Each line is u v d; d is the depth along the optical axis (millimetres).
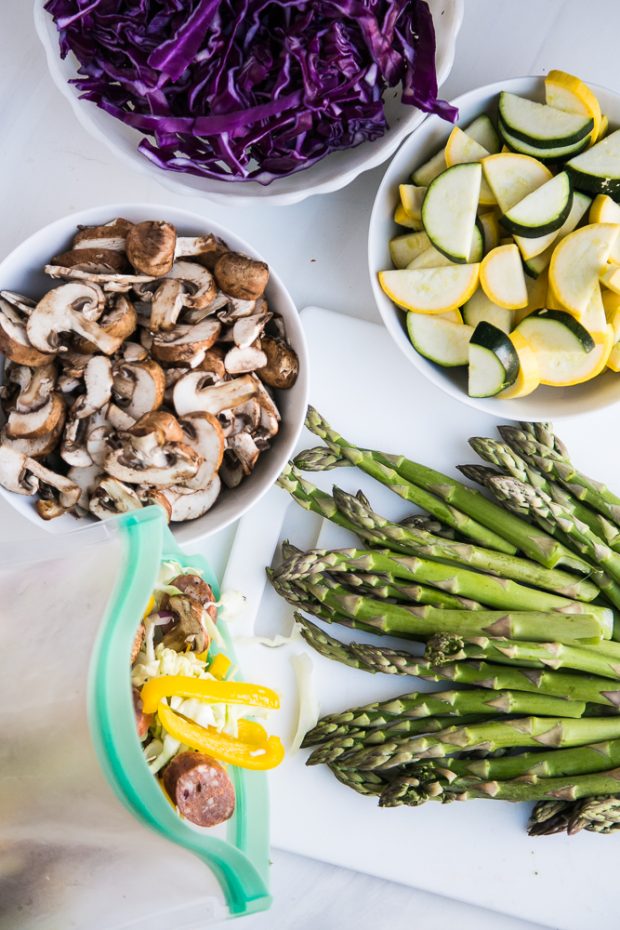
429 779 688
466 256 662
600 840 708
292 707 708
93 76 650
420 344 682
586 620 673
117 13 630
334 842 706
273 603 720
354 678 711
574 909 705
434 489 705
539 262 677
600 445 726
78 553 544
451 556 694
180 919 532
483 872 706
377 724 692
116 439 645
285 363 660
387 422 727
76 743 490
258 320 655
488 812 709
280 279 706
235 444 664
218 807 603
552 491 707
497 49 719
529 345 664
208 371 653
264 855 625
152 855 515
